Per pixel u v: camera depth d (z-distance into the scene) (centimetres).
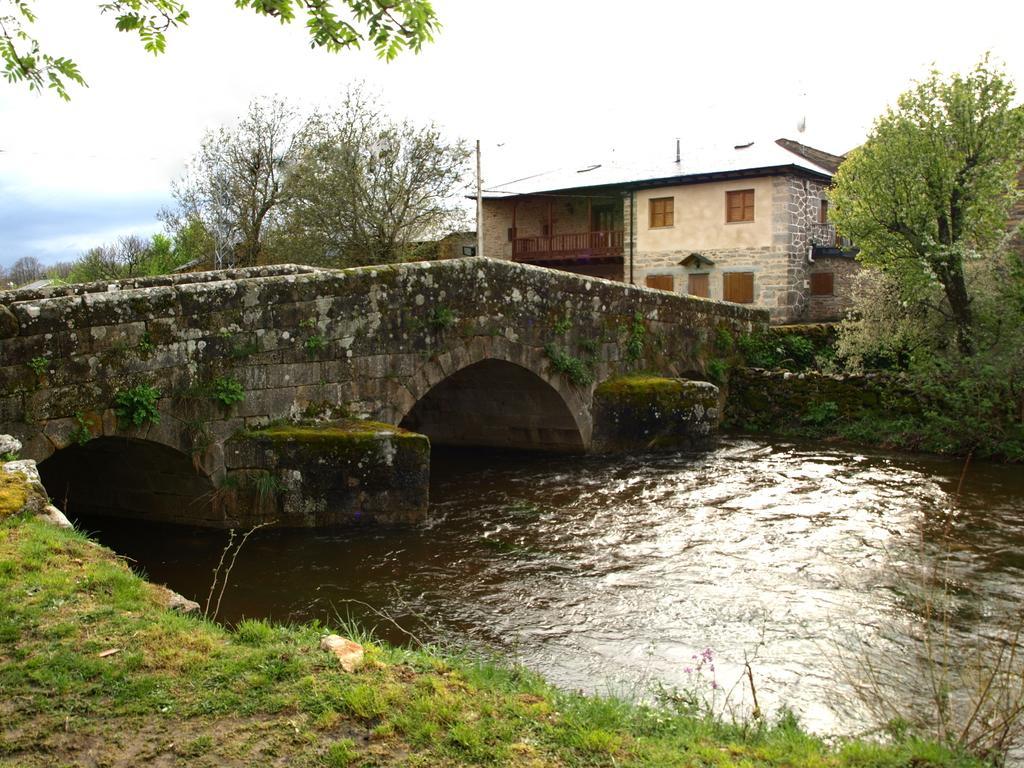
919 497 1208
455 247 3228
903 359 1816
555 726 405
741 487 1278
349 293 1112
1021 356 1493
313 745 374
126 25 541
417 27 474
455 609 785
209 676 426
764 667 647
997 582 842
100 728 379
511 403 1572
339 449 1026
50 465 1094
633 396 1539
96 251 3300
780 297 2605
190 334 957
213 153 3019
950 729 446
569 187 2969
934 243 1549
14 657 430
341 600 809
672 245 2830
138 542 980
